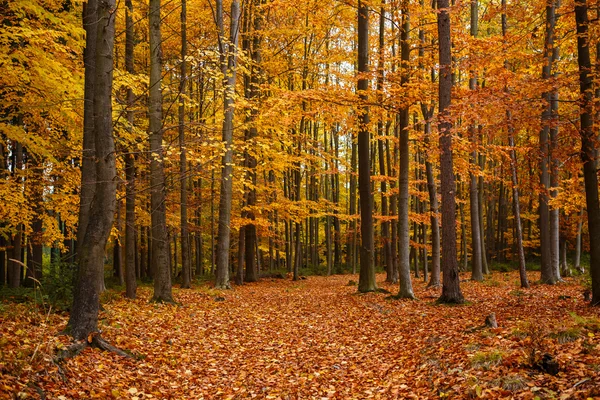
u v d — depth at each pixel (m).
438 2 12.43
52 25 11.46
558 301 11.78
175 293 15.41
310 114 14.05
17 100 11.42
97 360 6.58
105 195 7.42
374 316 11.49
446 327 9.12
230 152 17.78
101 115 7.43
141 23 18.44
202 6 19.78
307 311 12.81
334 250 47.12
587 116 10.17
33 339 6.51
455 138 12.99
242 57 14.48
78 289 7.18
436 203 18.72
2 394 4.64
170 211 20.83
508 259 39.25
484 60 12.13
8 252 18.59
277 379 6.95
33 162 15.16
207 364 7.62
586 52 9.97
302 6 16.98
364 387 6.38
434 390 5.58
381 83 13.77
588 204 10.16
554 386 4.82
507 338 6.86
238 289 19.80
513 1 13.28
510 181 17.02
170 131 19.38
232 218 21.75
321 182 36.69
